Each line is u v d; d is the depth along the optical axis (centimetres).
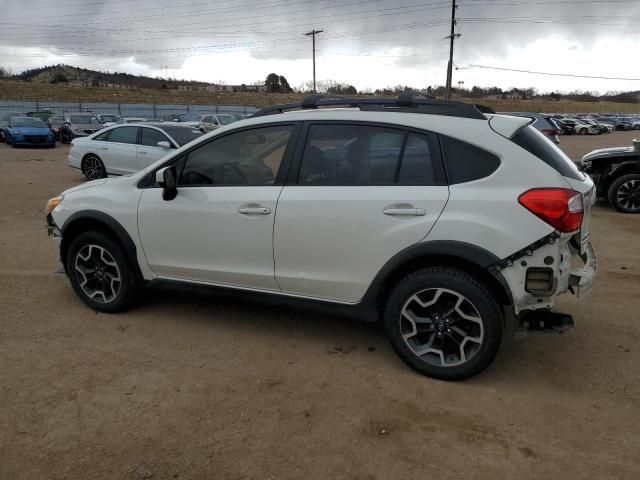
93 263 460
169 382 347
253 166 393
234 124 405
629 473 265
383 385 346
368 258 353
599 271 596
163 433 293
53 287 526
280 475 262
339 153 368
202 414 311
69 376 353
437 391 339
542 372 365
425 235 335
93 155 1262
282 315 459
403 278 353
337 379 353
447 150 342
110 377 352
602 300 502
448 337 349
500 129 339
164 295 503
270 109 413
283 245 376
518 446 285
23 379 348
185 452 277
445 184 338
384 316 361
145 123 1248
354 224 353
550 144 366
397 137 355
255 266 391
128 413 311
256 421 305
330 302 376
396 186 348
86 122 2925
